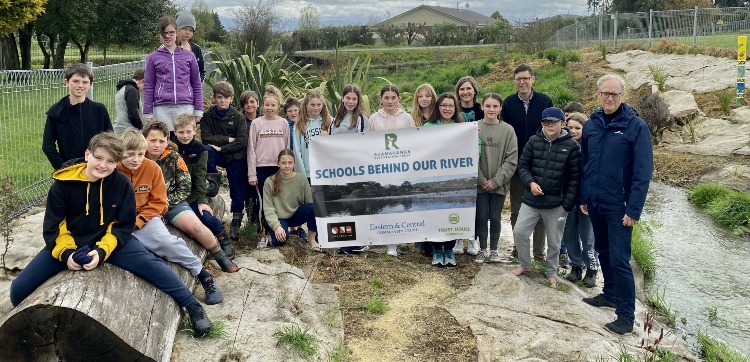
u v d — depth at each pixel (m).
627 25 30.45
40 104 8.73
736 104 15.61
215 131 6.70
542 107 6.65
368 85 12.59
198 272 5.11
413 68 40.53
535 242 6.87
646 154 5.26
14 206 6.38
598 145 5.49
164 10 34.16
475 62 34.34
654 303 6.67
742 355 5.60
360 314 5.50
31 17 22.06
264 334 4.74
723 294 7.00
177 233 5.50
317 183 6.46
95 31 32.44
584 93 20.86
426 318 5.47
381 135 6.41
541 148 6.04
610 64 23.80
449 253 6.65
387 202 6.50
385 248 7.07
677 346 5.49
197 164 5.96
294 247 6.74
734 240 8.88
